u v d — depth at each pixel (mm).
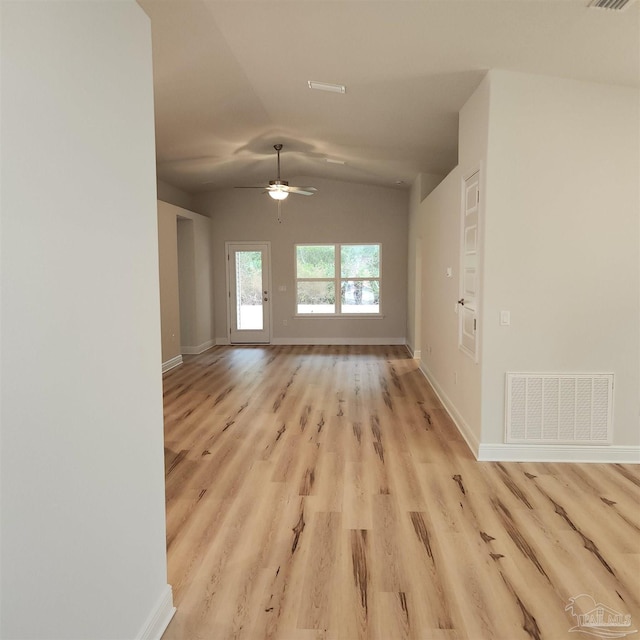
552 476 3316
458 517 2764
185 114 4801
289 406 5062
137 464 1741
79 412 1363
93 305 1439
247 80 3986
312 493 3076
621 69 3115
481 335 3568
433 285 5891
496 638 1862
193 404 5148
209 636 1887
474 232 3814
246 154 6789
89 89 1412
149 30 1834
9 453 1083
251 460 3617
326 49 3326
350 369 7008
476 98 3758
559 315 3502
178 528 2668
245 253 9469
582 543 2494
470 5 2576
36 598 1175
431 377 6023
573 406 3543
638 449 3549
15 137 1102
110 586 1539
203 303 8852
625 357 3506
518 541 2516
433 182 7223
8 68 1077
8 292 1080
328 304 9453
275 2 2736
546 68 3252
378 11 2762
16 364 1105
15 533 1103
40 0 1185
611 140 3393
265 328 9562
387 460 3607
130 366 1688
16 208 1105
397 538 2553
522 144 3414
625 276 3467
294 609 2029
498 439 3607
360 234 9234
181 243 8359
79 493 1362
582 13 2514
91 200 1425
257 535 2592
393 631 1900
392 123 4902
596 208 3432
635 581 2189
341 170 7914
